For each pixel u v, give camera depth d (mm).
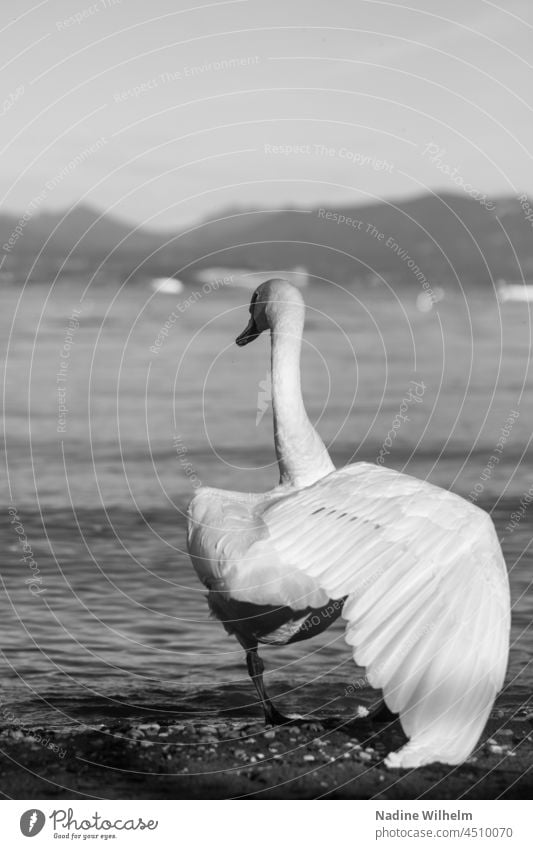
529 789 6289
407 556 5629
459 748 5262
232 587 5977
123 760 6719
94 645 9594
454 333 50531
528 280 93625
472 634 5508
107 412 25234
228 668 9133
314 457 7363
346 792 6242
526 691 8336
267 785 6328
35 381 30703
